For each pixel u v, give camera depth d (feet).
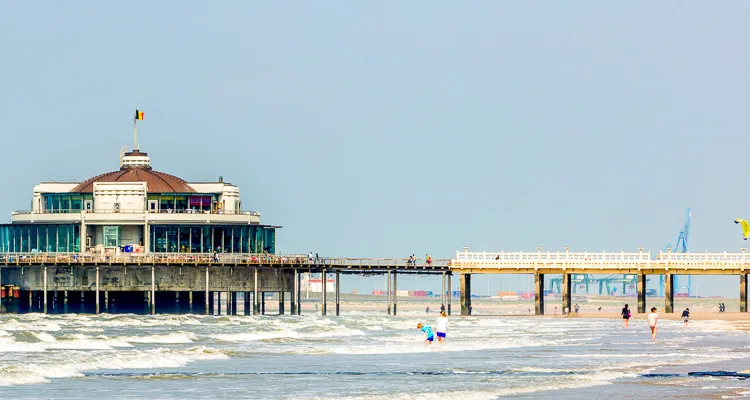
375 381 598.34
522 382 591.78
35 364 620.08
